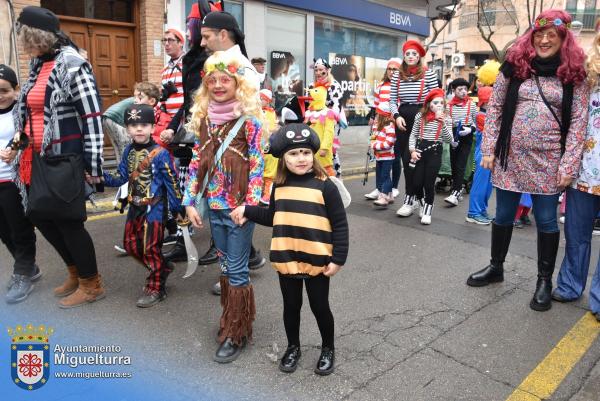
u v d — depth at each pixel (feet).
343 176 31.50
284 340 10.50
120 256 15.47
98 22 28.48
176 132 13.10
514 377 9.23
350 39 46.52
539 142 11.64
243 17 35.94
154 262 12.11
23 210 12.07
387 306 12.14
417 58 19.90
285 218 8.81
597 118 11.05
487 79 21.99
